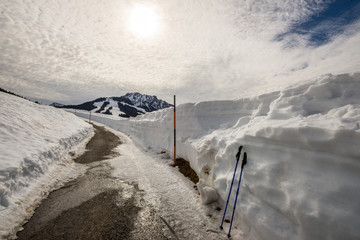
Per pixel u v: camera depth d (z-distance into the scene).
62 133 8.68
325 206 1.59
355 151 1.54
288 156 2.18
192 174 5.20
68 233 2.59
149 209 3.36
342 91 2.36
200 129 6.30
